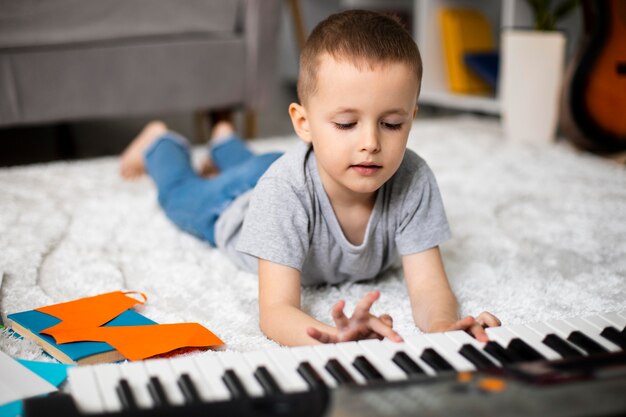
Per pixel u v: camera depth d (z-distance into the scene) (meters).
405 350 0.72
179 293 1.13
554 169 1.88
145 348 0.88
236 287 1.16
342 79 0.87
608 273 1.20
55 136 2.57
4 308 1.05
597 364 0.62
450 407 0.54
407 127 0.90
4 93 1.92
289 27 3.56
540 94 2.17
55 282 1.16
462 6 2.88
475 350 0.71
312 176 1.01
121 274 1.20
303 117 0.99
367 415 0.54
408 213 1.05
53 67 1.97
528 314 1.04
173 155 1.56
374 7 3.14
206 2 2.16
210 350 0.92
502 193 1.66
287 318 0.92
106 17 2.03
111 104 2.08
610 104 2.04
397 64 0.87
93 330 0.93
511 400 0.54
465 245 1.34
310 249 1.05
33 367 0.84
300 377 0.66
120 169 1.84
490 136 2.28
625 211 1.53
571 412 0.53
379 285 1.17
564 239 1.37
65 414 0.58
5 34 1.91
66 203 1.58
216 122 2.33
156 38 2.11
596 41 2.03
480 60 2.74
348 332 0.79
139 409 0.57
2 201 1.57
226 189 1.29
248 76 2.27
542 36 2.15
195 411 0.56
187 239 1.37
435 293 1.00
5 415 0.68
